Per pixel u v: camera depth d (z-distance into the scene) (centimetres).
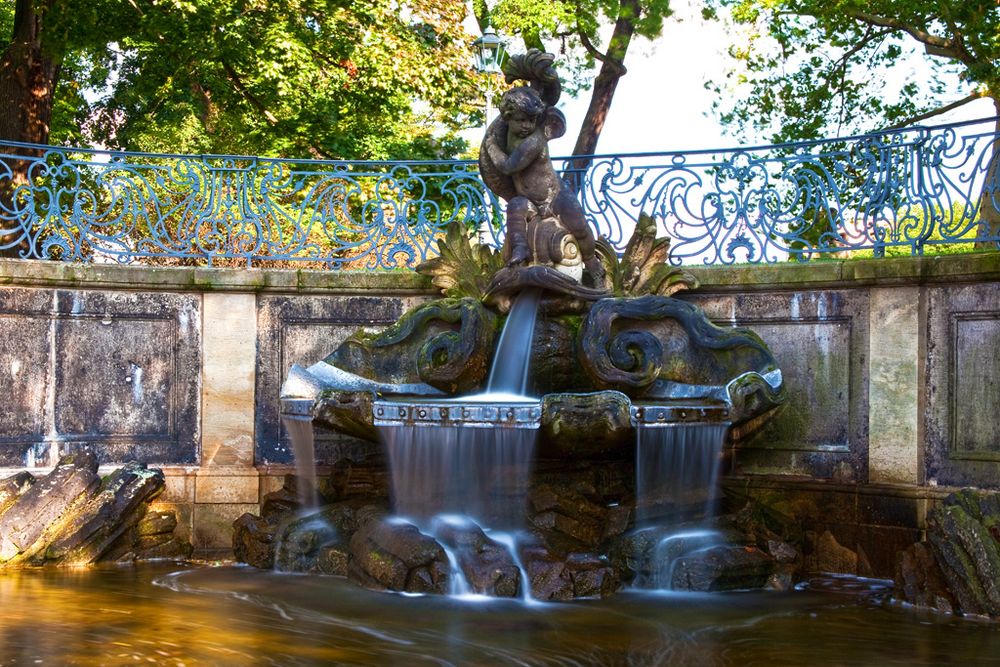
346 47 1612
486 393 859
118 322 953
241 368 971
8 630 626
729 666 575
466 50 1708
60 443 934
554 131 914
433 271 954
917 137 879
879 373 863
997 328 805
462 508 780
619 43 1758
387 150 1895
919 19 1625
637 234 929
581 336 846
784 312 908
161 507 928
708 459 798
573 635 633
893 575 831
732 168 955
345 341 904
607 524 790
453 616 676
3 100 1485
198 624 652
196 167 1004
